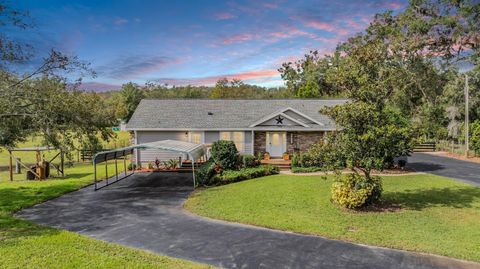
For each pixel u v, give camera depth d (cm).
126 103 7081
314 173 2286
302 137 2856
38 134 1914
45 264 810
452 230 1076
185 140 2770
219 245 962
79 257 858
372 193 1351
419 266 816
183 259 860
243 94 7512
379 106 1414
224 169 2248
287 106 3091
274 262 842
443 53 4219
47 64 1616
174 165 2614
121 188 1902
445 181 1905
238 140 2789
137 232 1091
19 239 999
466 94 3225
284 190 1706
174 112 2938
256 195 1611
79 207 1448
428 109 4122
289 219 1206
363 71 1446
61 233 1065
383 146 1311
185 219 1241
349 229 1097
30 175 2309
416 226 1120
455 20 3919
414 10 4206
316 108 3078
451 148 3616
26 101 1650
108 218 1266
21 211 1382
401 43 4200
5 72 1556
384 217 1225
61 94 1770
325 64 5819
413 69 4300
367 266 817
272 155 2866
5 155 4266
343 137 1351
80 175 2525
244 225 1156
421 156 3297
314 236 1035
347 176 1436
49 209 1414
